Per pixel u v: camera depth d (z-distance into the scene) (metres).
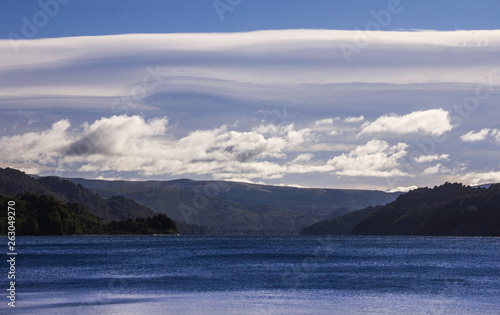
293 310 47.47
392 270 86.31
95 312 45.88
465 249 165.12
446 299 54.00
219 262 105.75
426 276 76.06
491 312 47.25
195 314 45.44
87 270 86.81
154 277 74.88
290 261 109.06
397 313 46.62
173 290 60.22
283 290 60.28
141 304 50.16
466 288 62.47
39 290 59.97
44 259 115.56
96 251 151.75
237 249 169.62
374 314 45.94
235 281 69.38
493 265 97.38
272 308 48.47
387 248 174.62
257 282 68.19
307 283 67.25
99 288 61.72
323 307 49.09
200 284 65.88
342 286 64.06
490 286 64.50
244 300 52.84
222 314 45.53
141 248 173.25
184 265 97.75
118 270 86.50
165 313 45.94
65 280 71.00
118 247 178.88
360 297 55.00
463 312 47.03
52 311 46.34
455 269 88.44
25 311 46.22
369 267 92.62
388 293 58.09
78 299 53.06
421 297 55.38
